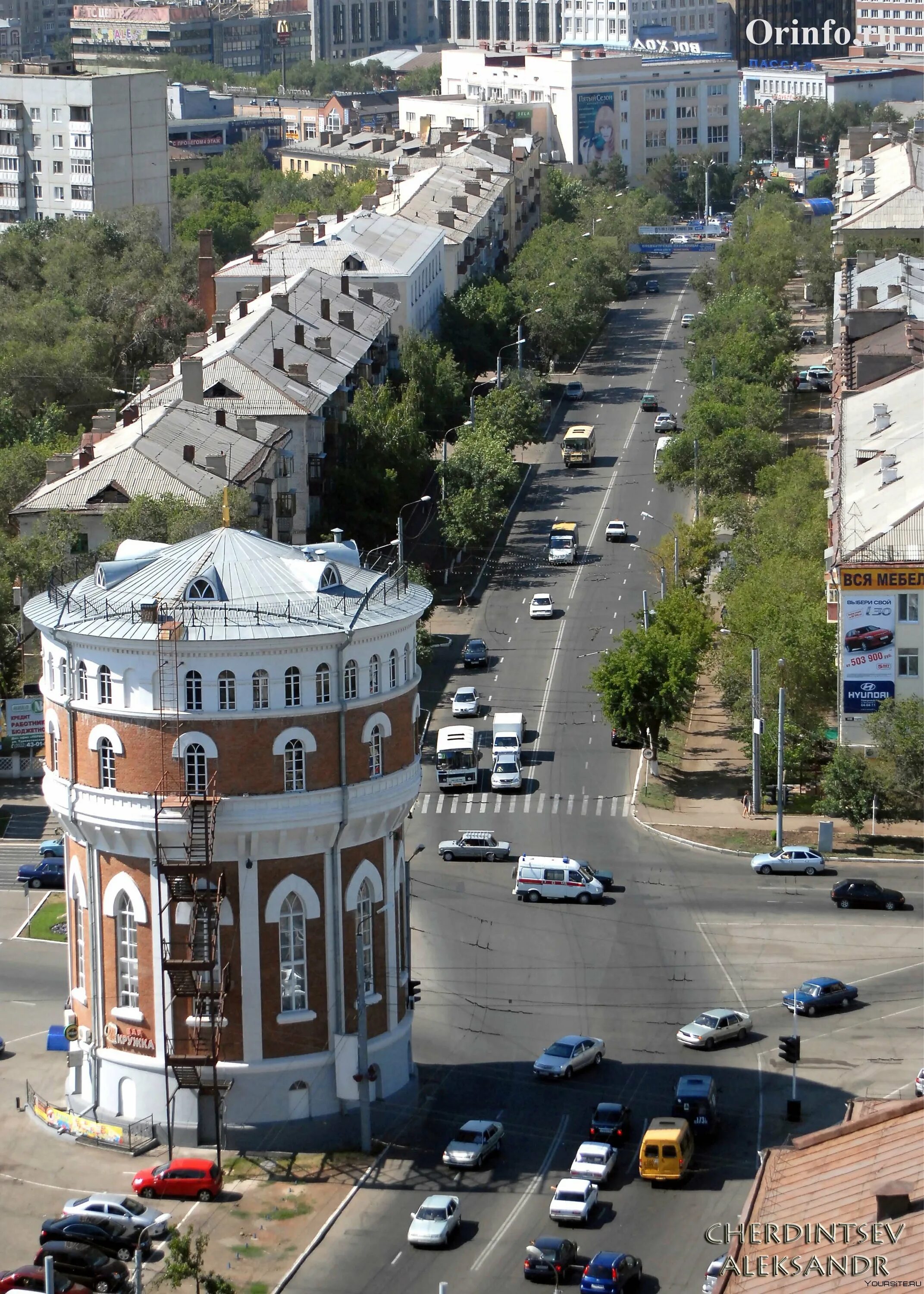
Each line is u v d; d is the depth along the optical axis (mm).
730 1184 153375
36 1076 175625
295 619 163000
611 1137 159500
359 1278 142000
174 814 159750
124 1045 165625
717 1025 177750
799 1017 183125
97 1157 161125
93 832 163750
